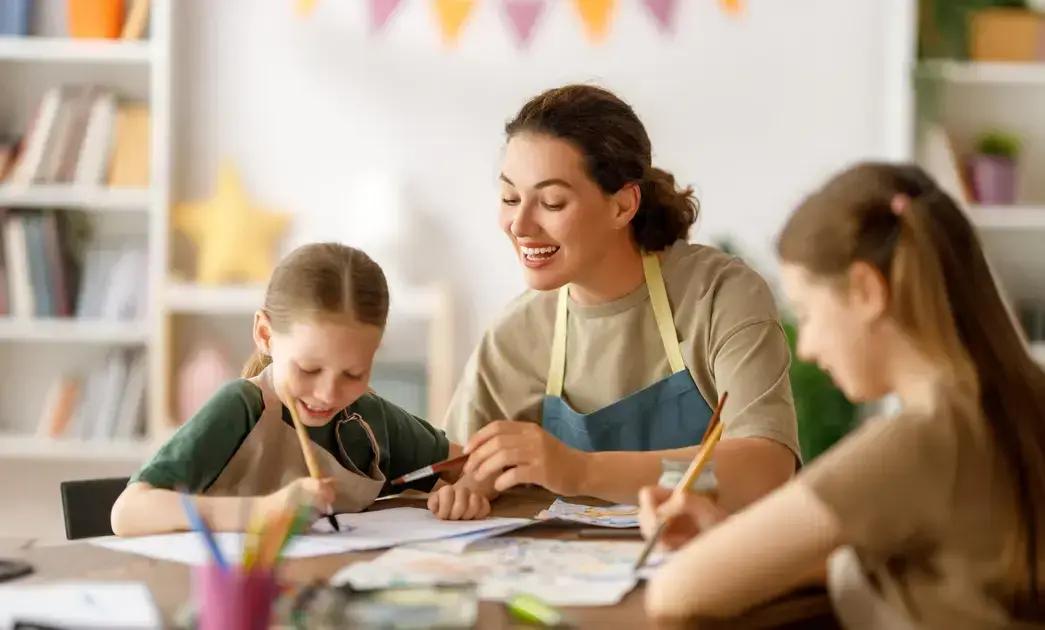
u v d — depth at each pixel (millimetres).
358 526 1791
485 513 1893
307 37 4391
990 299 1324
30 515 4469
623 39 4375
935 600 1242
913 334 1302
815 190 1403
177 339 4406
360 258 1822
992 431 1274
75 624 1285
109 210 4375
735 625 1324
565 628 1302
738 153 4391
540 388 2318
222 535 1695
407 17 4391
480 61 4387
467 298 4422
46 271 4207
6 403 4434
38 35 4352
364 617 1206
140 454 4184
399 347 4445
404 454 2137
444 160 4410
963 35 4230
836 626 1383
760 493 1937
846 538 1237
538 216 2096
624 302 2219
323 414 1838
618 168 2090
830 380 3988
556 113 2078
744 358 2098
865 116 4379
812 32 4375
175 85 4363
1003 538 1247
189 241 4398
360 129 4406
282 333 1786
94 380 4230
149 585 1462
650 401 2207
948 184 4188
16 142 4281
